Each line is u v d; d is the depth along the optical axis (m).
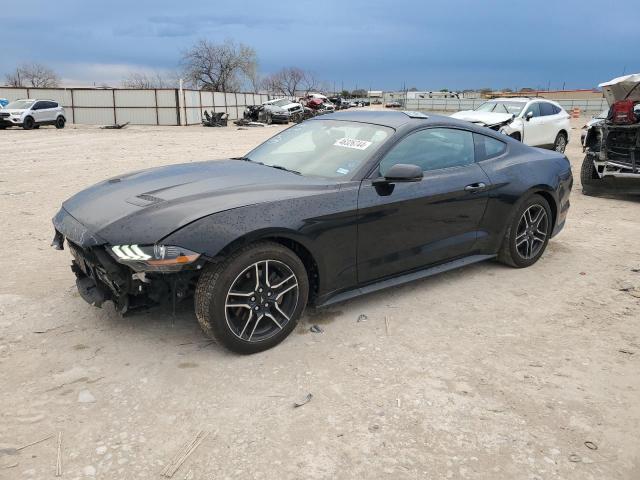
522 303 4.34
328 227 3.56
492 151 4.86
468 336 3.74
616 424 2.80
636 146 8.63
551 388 3.12
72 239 3.35
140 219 3.17
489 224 4.73
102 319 3.80
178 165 4.47
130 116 43.12
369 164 3.87
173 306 3.27
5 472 2.33
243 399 2.92
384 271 4.02
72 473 2.34
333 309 4.13
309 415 2.80
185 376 3.12
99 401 2.86
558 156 5.47
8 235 5.99
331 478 2.36
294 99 50.59
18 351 3.35
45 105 32.69
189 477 2.34
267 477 2.35
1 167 11.95
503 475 2.41
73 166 12.29
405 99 71.75
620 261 5.48
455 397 3.00
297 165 4.18
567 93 74.25
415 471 2.42
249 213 3.24
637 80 8.20
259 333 3.42
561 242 6.20
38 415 2.73
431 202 4.16
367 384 3.10
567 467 2.48
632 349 3.61
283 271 3.44
